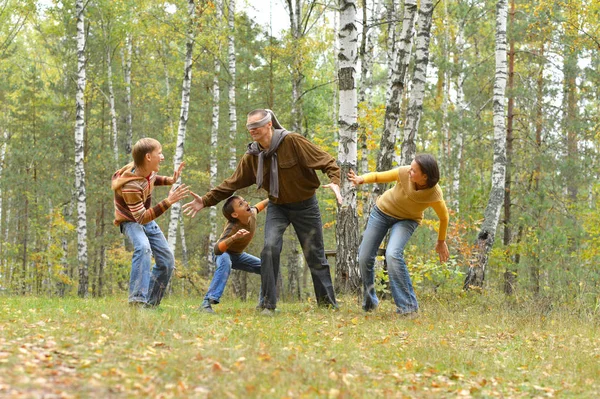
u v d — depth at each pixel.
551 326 7.70
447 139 27.16
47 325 5.34
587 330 7.49
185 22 19.36
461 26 25.42
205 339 5.18
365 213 15.13
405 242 7.77
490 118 29.36
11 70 31.02
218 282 7.70
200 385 3.62
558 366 5.24
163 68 31.81
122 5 24.69
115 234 28.88
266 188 7.73
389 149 11.93
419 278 10.88
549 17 20.27
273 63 22.38
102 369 3.80
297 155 7.55
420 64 12.20
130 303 6.81
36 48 38.59
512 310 8.70
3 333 4.75
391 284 7.77
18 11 25.91
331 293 8.17
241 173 7.86
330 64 33.94
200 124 26.69
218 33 19.69
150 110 31.44
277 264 7.76
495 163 15.34
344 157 10.16
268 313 7.54
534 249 15.12
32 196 27.25
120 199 6.88
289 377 3.89
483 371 4.92
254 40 22.66
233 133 23.00
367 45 21.64
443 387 4.28
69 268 30.42
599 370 5.08
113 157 27.55
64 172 29.25
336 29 27.77
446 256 8.06
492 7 25.03
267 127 7.51
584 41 20.27
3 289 24.00
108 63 28.03
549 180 22.00
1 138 32.59
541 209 19.41
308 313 7.63
